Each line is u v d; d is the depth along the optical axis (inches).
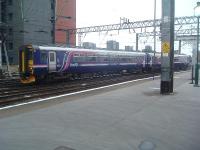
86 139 354.3
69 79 1360.7
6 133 377.1
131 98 687.7
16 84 1142.3
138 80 1290.6
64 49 1294.3
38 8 2780.5
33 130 392.5
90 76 1531.7
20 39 2679.6
